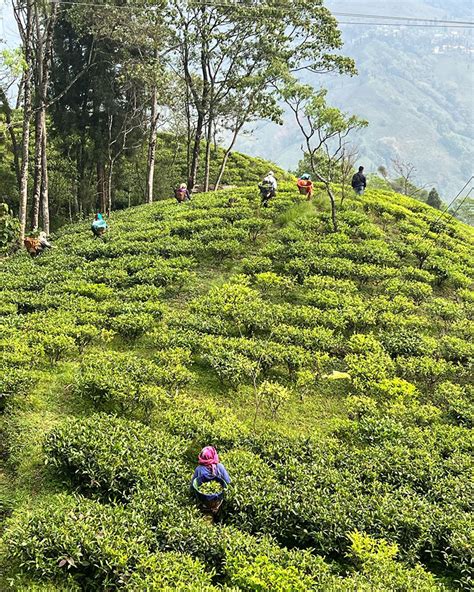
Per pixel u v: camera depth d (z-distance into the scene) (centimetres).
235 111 3794
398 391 1420
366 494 1031
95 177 4331
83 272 2045
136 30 3134
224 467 1012
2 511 947
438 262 2283
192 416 1212
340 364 1590
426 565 923
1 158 4294
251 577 769
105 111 3669
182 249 2208
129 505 911
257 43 3434
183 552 844
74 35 3488
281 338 1588
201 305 1766
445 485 1074
